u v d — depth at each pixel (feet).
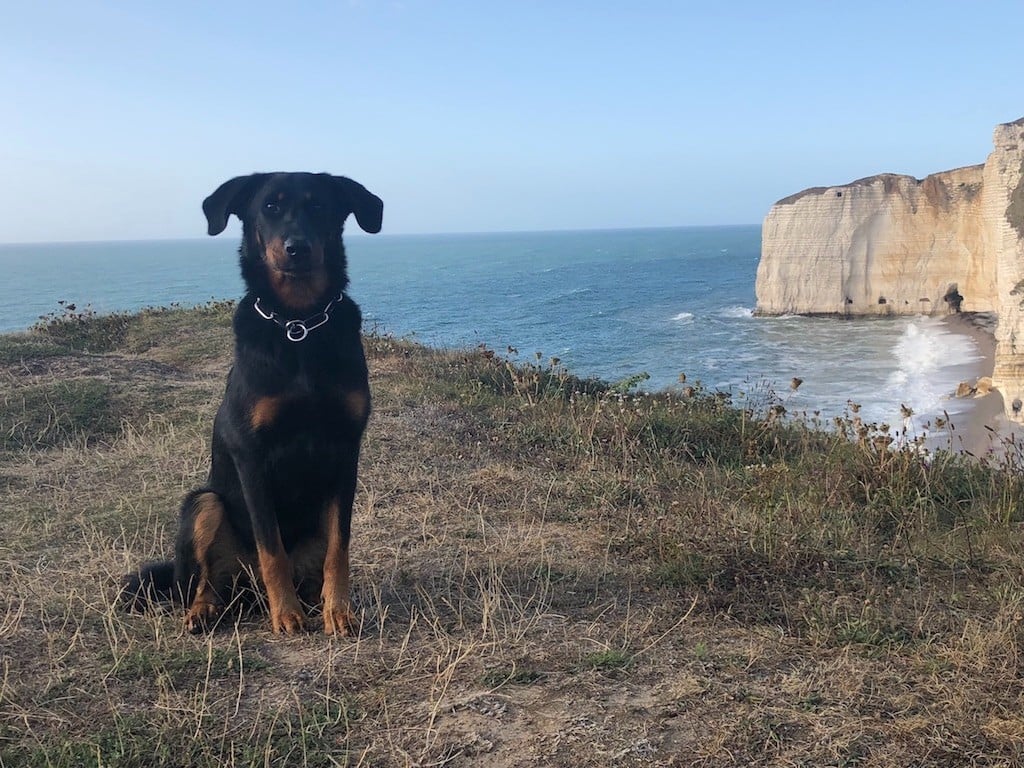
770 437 11.26
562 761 4.02
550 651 5.01
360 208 6.42
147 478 8.80
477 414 11.97
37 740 4.21
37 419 11.24
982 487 8.70
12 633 5.30
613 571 6.32
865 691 4.48
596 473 9.11
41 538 7.12
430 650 5.07
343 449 5.56
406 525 7.36
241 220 6.10
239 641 5.03
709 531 6.77
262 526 5.38
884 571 6.25
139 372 14.73
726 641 5.13
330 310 5.61
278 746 4.16
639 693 4.55
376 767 4.03
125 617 5.55
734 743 4.08
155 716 4.40
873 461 9.07
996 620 5.07
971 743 4.01
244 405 5.34
